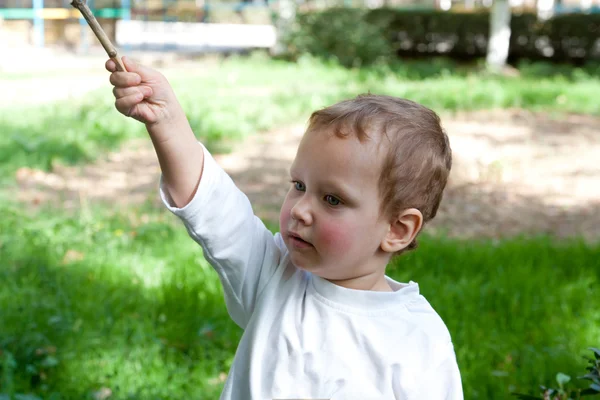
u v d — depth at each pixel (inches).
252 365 67.2
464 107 509.4
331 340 67.1
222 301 174.4
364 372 66.8
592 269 208.1
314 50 741.9
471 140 418.6
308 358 66.7
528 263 210.1
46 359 140.6
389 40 916.0
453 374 70.4
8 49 764.6
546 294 186.2
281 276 72.1
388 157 65.4
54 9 855.7
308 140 67.1
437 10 938.1
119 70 63.9
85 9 62.6
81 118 400.5
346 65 734.5
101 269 191.0
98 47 845.8
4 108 428.5
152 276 189.9
